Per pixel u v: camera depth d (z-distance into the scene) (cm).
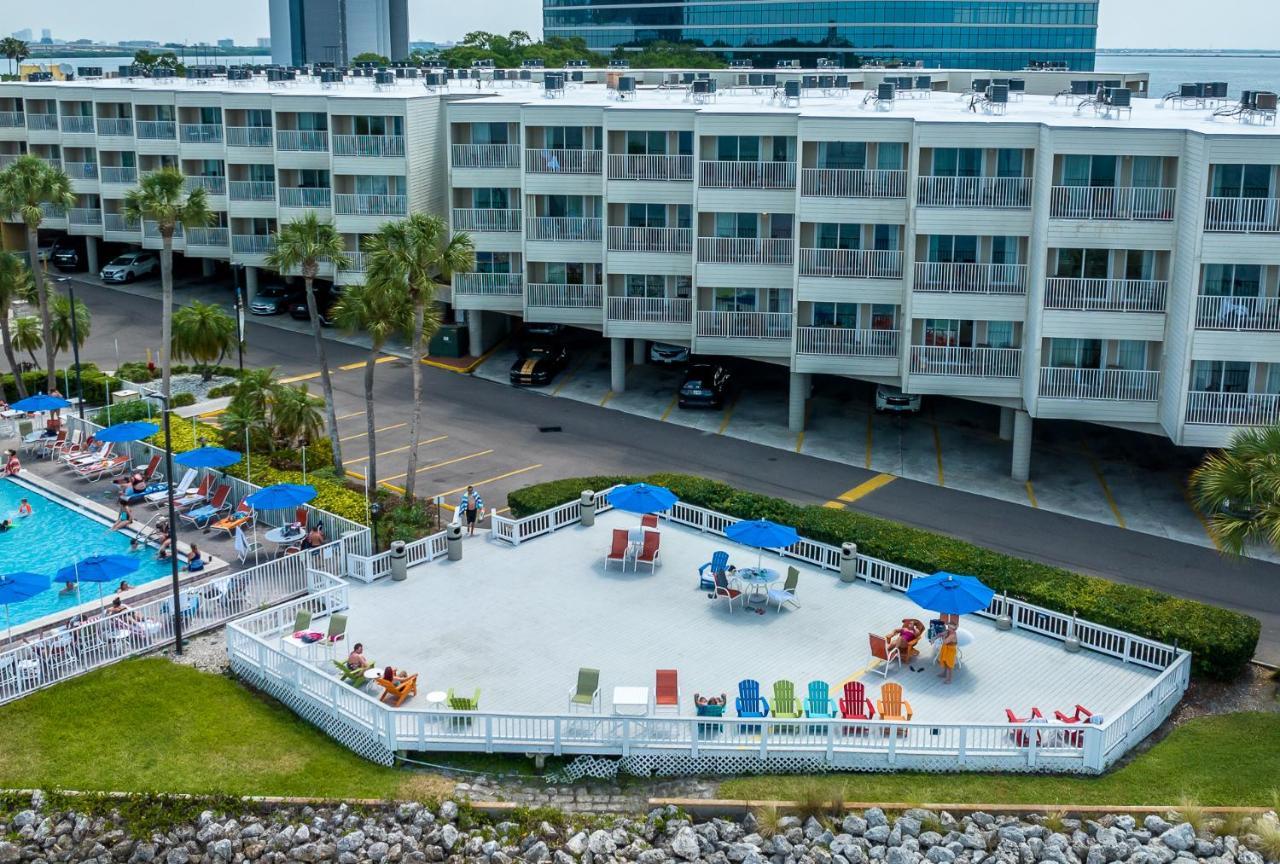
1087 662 3291
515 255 6272
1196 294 4225
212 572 3938
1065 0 13862
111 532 4341
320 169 6931
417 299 4231
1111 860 2578
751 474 4906
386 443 5244
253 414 4919
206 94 7356
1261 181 4141
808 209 5031
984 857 2583
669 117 5522
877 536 3875
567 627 3447
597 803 2795
